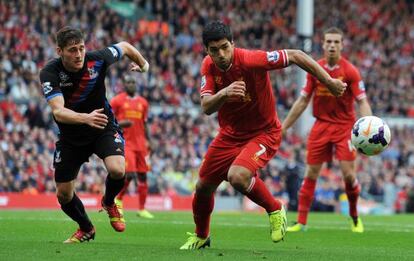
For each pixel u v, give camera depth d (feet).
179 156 217.77
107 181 70.74
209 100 65.46
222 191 208.33
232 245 79.20
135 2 300.40
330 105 104.63
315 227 113.50
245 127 69.36
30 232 89.25
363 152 81.15
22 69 224.33
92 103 70.28
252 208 205.77
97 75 69.82
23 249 65.36
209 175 70.23
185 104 245.86
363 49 325.01
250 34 302.04
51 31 244.63
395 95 299.99
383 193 226.79
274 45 302.04
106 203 72.33
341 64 102.99
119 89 228.63
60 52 67.36
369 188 225.97
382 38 334.65
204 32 64.95
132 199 186.50
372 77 306.35
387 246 84.28
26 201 179.83
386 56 326.03
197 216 71.51
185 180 211.61
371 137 79.87
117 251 64.95
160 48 265.34
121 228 73.15
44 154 196.54
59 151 70.95
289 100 265.75
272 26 310.45
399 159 258.98
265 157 68.95
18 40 232.73
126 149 132.05
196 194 71.10
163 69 259.19
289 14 320.50
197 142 225.56
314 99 105.40
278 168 215.51
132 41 262.06
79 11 259.19
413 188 219.20
